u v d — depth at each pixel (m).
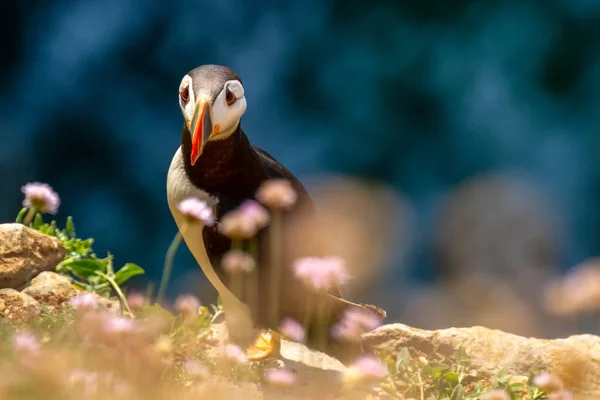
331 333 5.55
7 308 5.24
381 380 5.62
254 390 5.01
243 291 5.48
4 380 3.69
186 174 5.60
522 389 5.70
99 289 6.53
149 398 4.07
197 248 5.61
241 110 5.41
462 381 5.89
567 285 4.20
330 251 5.92
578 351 5.94
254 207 5.43
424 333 6.19
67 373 3.75
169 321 5.76
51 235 6.62
